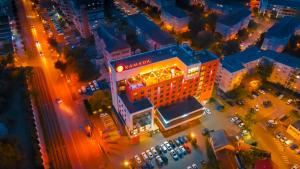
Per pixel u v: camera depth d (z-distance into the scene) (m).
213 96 149.38
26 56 180.12
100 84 155.88
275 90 154.12
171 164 113.19
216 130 127.69
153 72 121.00
